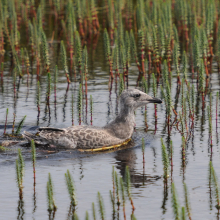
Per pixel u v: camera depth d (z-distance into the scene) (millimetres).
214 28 28781
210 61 22281
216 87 19328
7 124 15219
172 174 11016
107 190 10102
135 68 22891
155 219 8820
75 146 13117
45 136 13219
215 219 8836
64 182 10602
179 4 28500
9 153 12625
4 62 23891
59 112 16547
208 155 12328
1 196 9859
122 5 30516
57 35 29000
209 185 10133
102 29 30641
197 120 15453
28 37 28500
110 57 19969
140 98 13812
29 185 10445
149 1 31484
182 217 7680
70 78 21109
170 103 14461
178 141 13617
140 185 10375
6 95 18484
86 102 16953
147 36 21969
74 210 9234
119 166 11648
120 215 8984
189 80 20594
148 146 13344
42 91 19141
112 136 13508
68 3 29016
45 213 9133
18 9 30344
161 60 23000
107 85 19875
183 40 28219
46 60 19516
